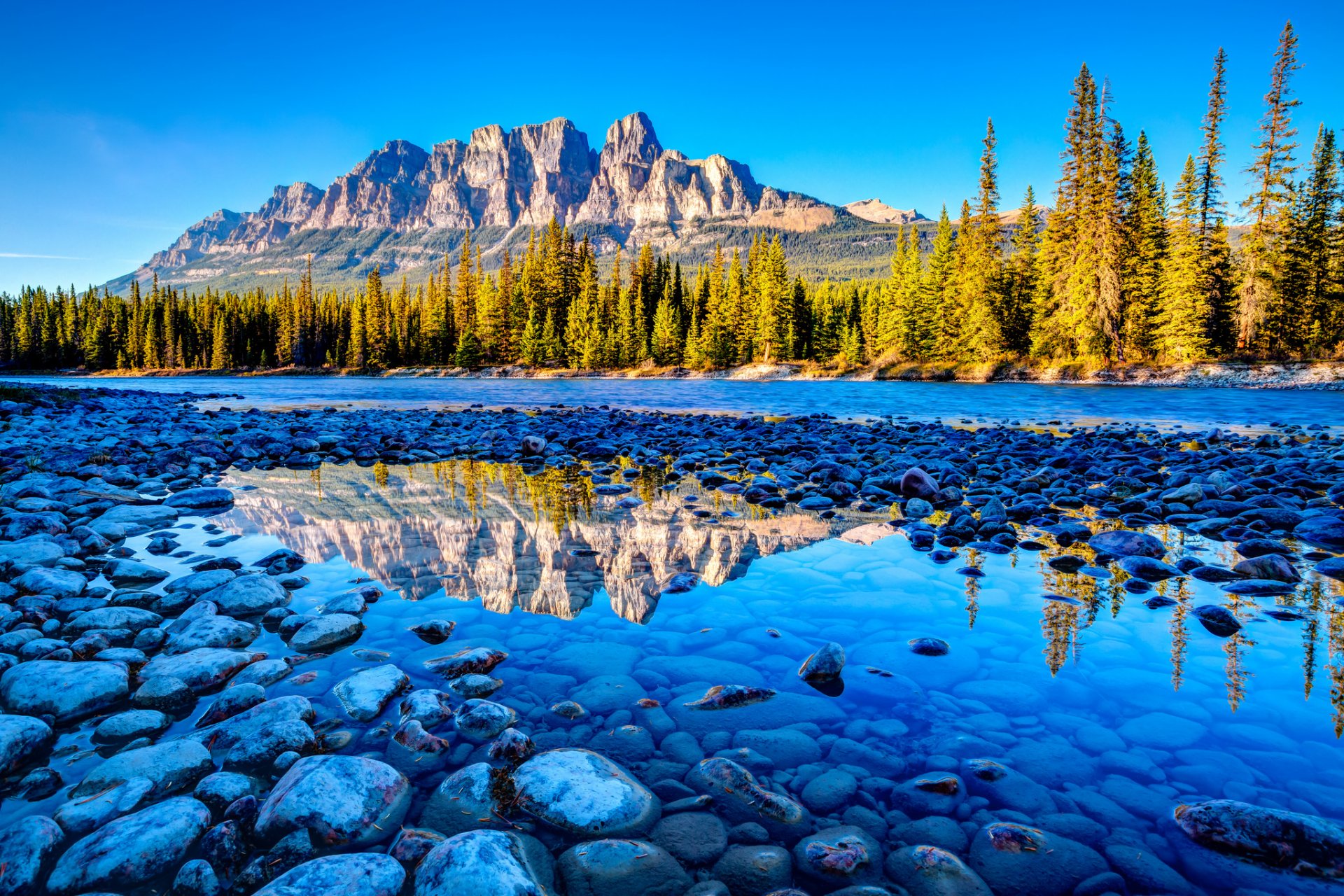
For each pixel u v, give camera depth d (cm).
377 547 590
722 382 5581
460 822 232
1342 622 402
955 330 5025
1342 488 770
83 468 996
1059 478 925
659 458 1157
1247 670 339
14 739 265
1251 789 244
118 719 292
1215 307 4069
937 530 641
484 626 409
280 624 410
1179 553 560
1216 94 3975
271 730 277
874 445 1284
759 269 7312
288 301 9231
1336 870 201
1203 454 1107
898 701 315
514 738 273
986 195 4856
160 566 529
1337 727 284
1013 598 455
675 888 201
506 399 3152
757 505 772
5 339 10500
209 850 212
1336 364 3516
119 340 9894
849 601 450
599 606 445
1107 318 4062
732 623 413
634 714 306
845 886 201
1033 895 196
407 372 7788
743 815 234
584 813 230
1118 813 232
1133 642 378
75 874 202
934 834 222
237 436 1412
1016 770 257
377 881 197
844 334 6594
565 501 792
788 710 307
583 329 7044
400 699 320
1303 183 4078
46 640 362
